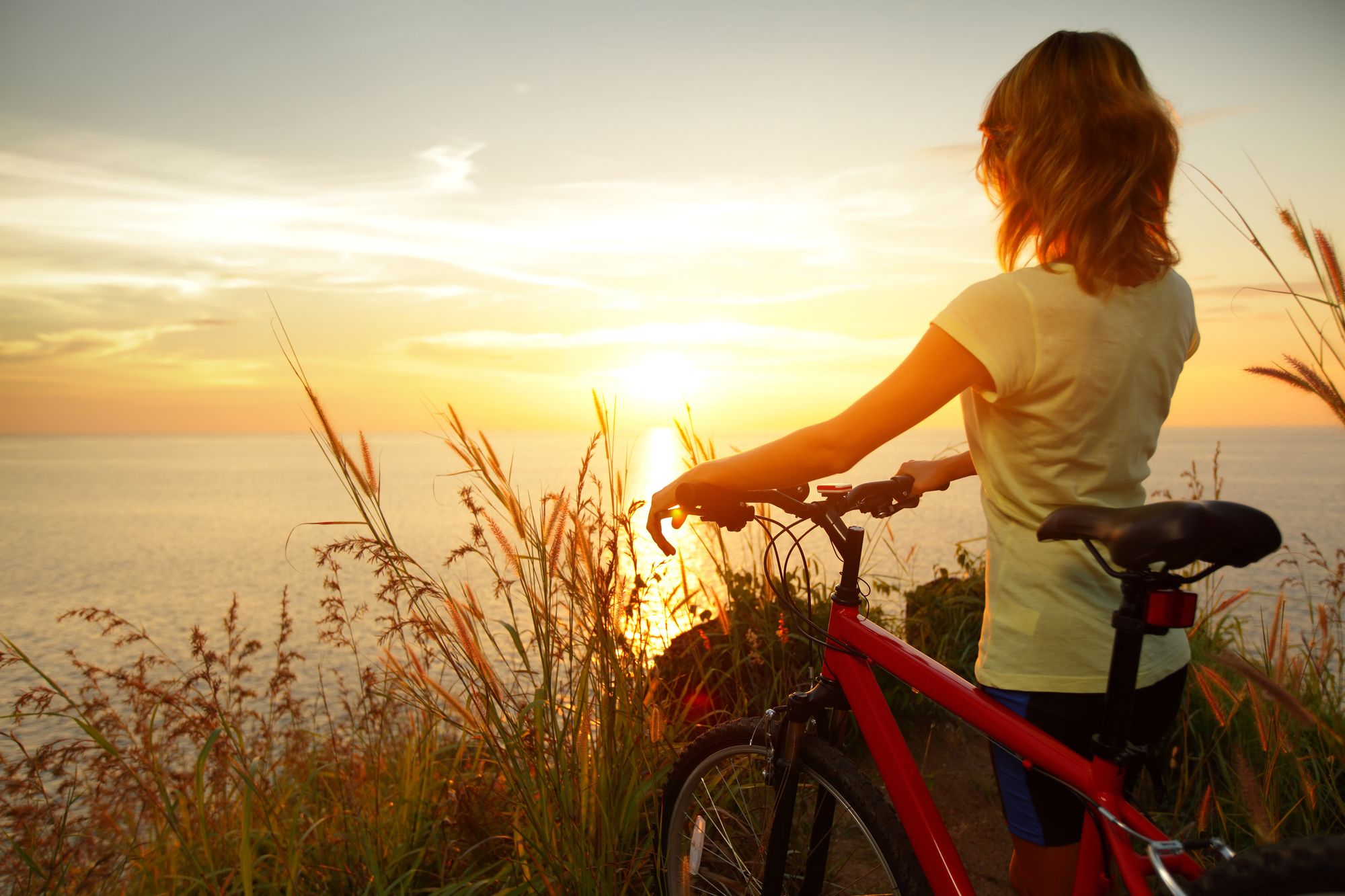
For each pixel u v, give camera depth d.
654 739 2.07
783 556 4.14
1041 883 1.31
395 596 1.83
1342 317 2.03
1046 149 1.19
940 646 3.22
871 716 1.44
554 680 1.91
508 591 1.86
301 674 3.86
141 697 2.52
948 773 2.79
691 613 3.03
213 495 150.50
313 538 75.06
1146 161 1.13
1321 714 2.35
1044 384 1.16
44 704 2.21
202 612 30.67
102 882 2.23
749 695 2.80
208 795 2.49
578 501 1.88
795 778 1.51
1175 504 0.96
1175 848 1.01
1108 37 1.20
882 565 4.03
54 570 52.69
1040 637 1.22
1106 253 1.13
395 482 166.75
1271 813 2.08
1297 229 2.03
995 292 1.17
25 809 2.17
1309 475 137.38
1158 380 1.21
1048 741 1.19
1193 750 2.63
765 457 1.31
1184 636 1.33
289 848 2.14
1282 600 2.21
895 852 1.35
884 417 1.21
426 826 2.33
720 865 1.73
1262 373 2.04
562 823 1.88
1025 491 1.24
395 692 2.17
